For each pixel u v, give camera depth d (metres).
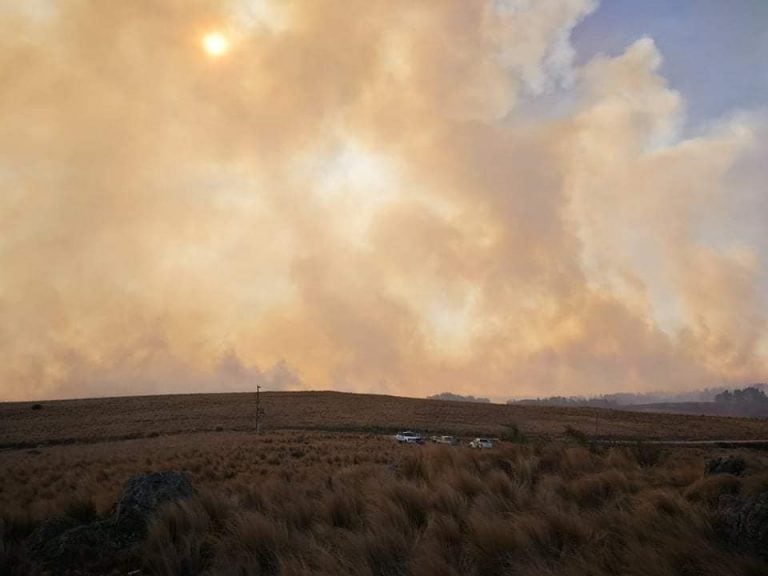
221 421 107.44
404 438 66.31
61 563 7.98
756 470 10.15
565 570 5.77
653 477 11.42
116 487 19.23
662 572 5.63
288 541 7.43
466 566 6.30
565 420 121.19
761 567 5.55
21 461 48.84
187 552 7.34
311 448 50.97
